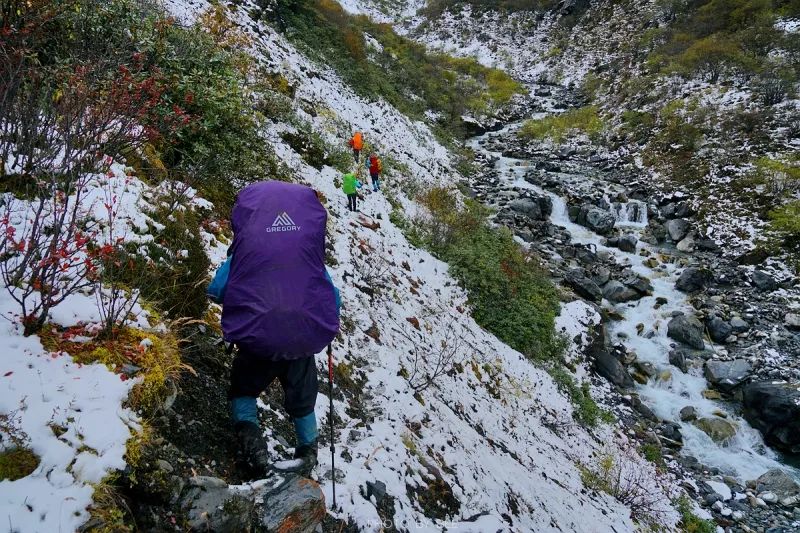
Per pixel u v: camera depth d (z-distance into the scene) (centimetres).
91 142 382
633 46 4222
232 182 727
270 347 267
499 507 525
